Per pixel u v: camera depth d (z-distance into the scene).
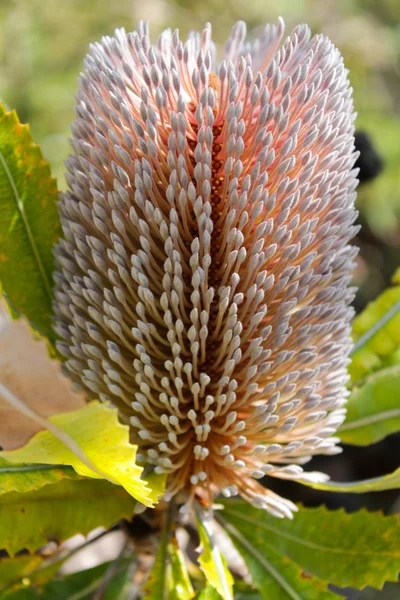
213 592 0.31
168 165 0.29
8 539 0.30
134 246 0.30
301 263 0.29
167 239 0.29
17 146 0.32
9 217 0.32
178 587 0.31
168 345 0.30
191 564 0.37
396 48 1.15
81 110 0.29
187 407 0.31
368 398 0.35
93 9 0.96
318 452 0.31
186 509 0.30
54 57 0.94
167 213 0.30
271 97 0.29
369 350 0.36
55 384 0.26
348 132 0.30
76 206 0.30
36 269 0.32
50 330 0.33
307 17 1.07
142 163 0.29
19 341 0.26
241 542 0.33
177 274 0.29
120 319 0.29
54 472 0.29
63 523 0.31
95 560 0.40
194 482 0.30
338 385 0.31
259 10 1.03
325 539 0.32
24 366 0.26
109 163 0.29
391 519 0.32
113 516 0.31
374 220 0.91
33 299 0.32
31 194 0.32
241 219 0.29
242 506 0.33
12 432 0.27
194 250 0.29
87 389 0.30
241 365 0.31
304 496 0.61
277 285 0.29
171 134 0.29
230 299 0.30
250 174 0.29
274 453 0.30
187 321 0.30
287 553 0.32
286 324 0.29
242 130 0.29
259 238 0.29
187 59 0.29
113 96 0.29
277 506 0.31
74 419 0.26
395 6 1.22
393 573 0.31
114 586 0.34
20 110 0.88
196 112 0.28
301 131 0.29
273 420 0.30
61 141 0.84
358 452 0.71
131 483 0.28
